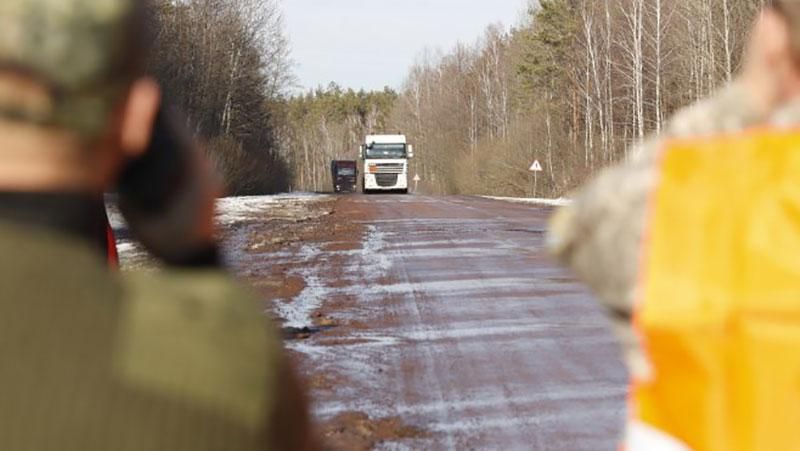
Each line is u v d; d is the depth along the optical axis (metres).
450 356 22.09
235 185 129.00
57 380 3.01
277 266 39.31
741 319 4.47
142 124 3.49
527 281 33.44
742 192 4.59
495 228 56.84
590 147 139.38
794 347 4.38
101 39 3.23
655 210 4.72
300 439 3.40
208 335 3.16
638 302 4.71
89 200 3.40
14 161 3.25
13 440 2.96
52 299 3.09
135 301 3.16
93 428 2.99
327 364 21.36
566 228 5.03
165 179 3.68
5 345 3.02
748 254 4.50
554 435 15.98
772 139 4.61
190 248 3.77
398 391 18.98
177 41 121.75
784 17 4.68
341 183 183.75
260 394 3.21
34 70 3.17
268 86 161.88
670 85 135.62
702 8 116.25
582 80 155.00
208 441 3.08
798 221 4.47
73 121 3.26
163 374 3.06
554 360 21.45
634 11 123.69
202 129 122.69
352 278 35.50
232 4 136.88
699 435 4.57
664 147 4.82
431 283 33.81
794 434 4.38
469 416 17.22
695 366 4.57
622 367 20.59
